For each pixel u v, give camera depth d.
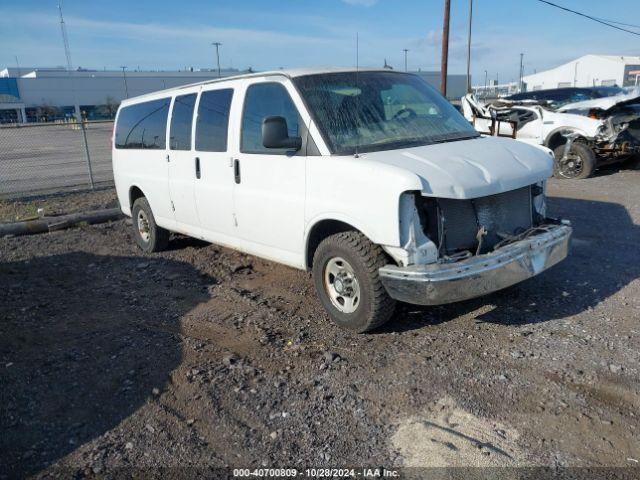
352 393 3.61
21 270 6.92
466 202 4.09
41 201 11.45
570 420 3.21
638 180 11.02
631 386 3.52
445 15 19.09
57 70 84.38
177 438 3.26
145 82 73.12
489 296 5.09
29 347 4.61
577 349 4.02
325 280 4.58
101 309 5.45
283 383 3.78
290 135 4.64
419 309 4.88
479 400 3.44
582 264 5.89
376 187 3.93
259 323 4.84
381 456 3.00
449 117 5.15
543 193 4.73
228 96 5.40
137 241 7.71
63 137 35.62
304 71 4.88
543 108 12.77
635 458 2.88
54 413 3.59
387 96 4.96
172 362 4.19
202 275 6.35
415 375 3.77
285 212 4.76
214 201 5.67
